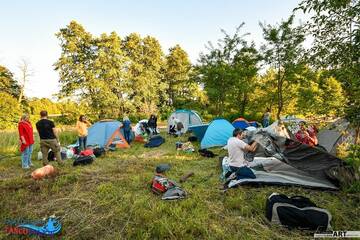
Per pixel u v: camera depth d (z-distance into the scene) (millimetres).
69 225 3938
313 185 5184
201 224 3801
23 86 33750
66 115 29469
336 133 7574
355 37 3260
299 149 6031
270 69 15773
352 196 4641
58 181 5906
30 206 4645
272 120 17719
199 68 17109
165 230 3619
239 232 3629
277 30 13477
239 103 19281
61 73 29500
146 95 35375
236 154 5770
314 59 3924
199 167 7371
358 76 3273
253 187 5281
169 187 5195
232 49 16594
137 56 37094
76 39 29969
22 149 7766
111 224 3932
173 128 14969
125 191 5285
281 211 3773
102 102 29328
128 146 11344
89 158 8078
